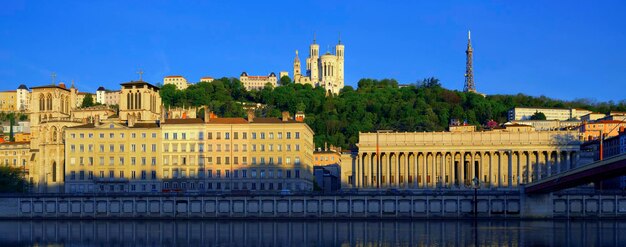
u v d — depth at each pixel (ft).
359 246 502.38
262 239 541.75
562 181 629.10
